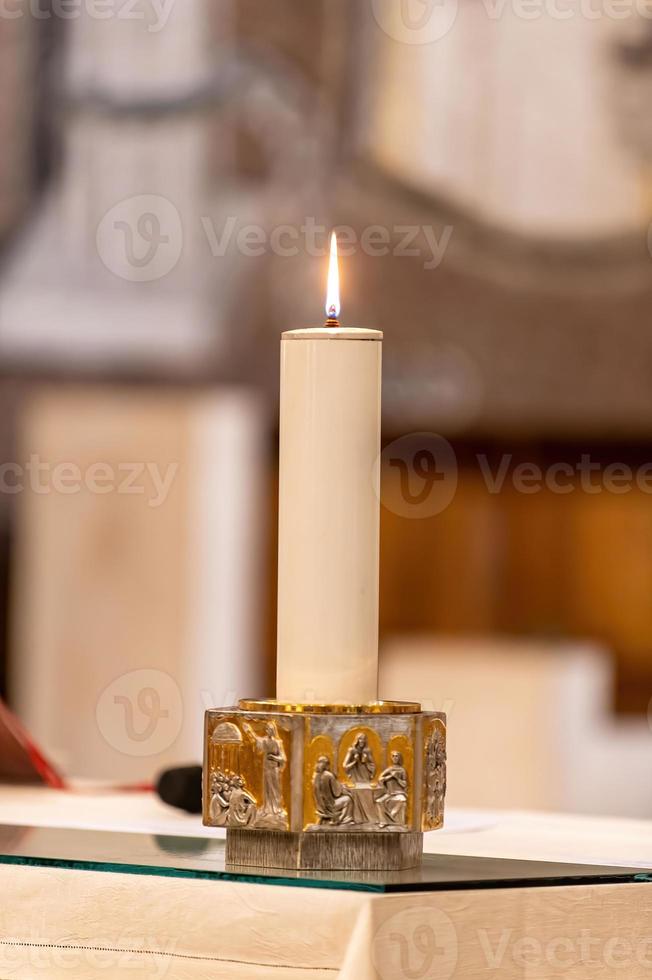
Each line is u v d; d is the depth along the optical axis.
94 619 6.75
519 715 4.54
